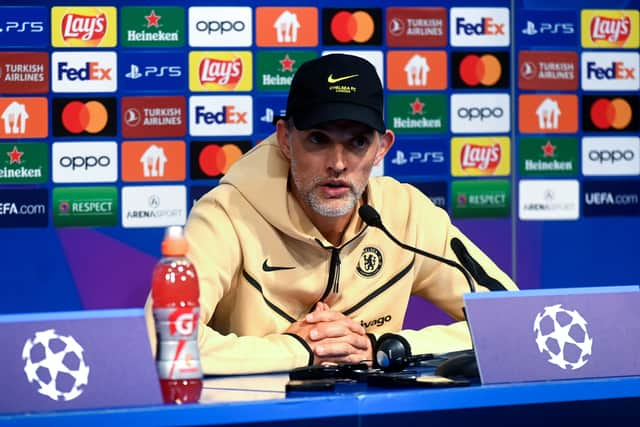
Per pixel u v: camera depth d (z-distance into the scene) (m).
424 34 12.08
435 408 5.77
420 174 12.14
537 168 12.41
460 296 9.64
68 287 11.53
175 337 5.95
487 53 12.23
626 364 6.53
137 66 11.48
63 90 11.37
